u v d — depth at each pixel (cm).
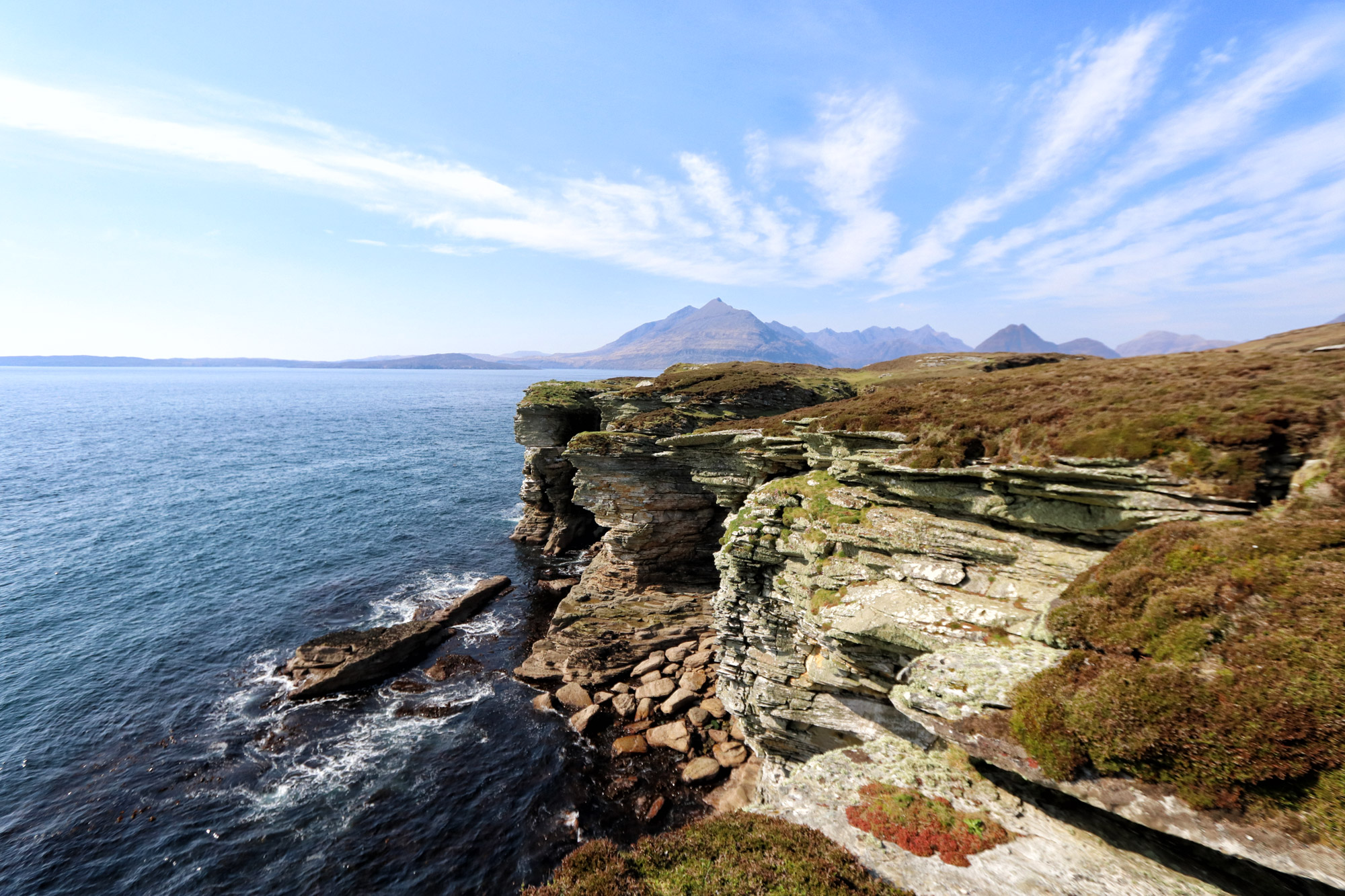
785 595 3247
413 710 4031
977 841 1866
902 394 3681
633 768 3525
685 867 1862
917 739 2492
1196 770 1391
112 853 2875
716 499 5641
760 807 2392
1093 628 1816
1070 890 1609
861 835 2027
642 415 5988
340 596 5888
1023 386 3131
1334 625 1402
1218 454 2012
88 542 7112
